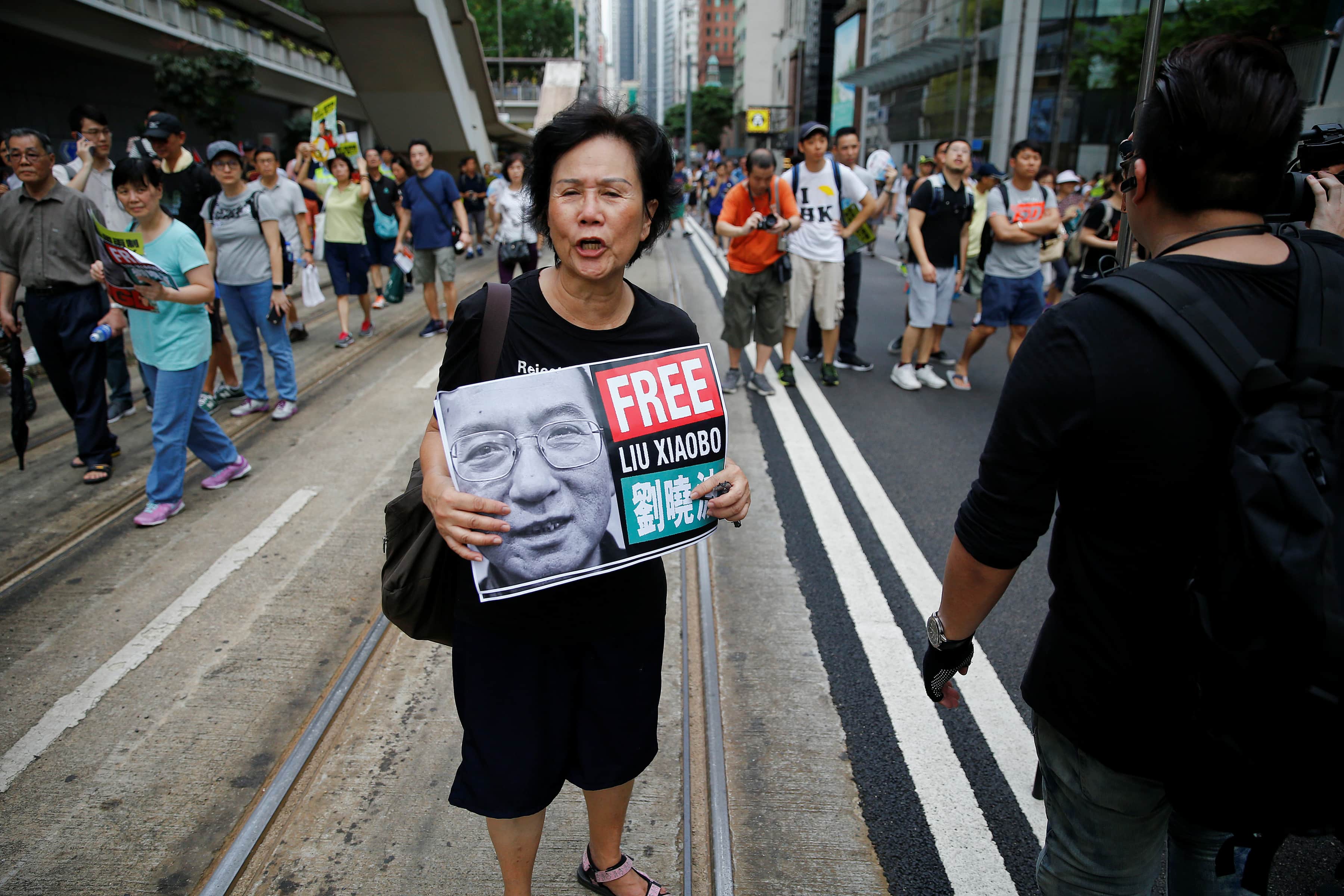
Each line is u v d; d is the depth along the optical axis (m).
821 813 2.30
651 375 1.57
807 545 3.88
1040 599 3.45
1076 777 1.32
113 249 3.55
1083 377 1.13
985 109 29.19
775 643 3.10
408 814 2.27
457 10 20.20
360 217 7.46
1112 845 1.32
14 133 3.99
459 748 2.52
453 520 1.42
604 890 2.01
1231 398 1.04
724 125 96.50
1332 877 2.12
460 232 7.91
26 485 4.36
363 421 5.38
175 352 3.80
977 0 29.45
